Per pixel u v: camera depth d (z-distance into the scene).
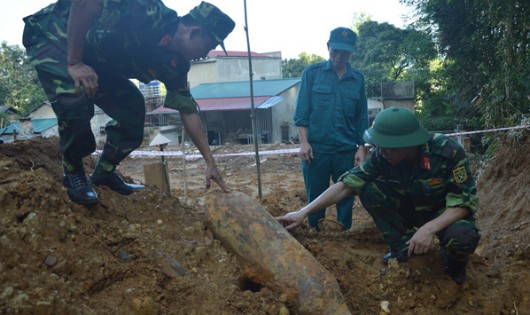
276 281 2.79
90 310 2.14
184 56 2.96
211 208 3.14
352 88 4.52
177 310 2.48
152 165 4.29
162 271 2.64
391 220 3.48
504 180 5.57
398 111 3.10
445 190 3.18
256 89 28.62
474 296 3.22
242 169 11.65
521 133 5.69
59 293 2.13
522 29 9.09
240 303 2.58
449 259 3.15
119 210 3.18
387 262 3.58
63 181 3.04
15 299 1.94
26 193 2.65
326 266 3.27
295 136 27.70
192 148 15.77
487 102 10.25
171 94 3.13
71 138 2.82
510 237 4.28
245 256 2.91
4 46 34.44
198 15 2.86
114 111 3.24
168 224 3.24
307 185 4.70
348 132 4.54
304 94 4.57
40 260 2.33
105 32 2.80
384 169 3.31
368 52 30.44
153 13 2.78
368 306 3.10
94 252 2.59
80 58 2.69
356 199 7.31
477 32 12.88
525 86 8.86
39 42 2.84
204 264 2.88
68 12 2.87
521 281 3.38
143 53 2.91
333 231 4.39
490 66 12.70
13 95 33.47
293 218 3.35
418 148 3.15
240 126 27.66
